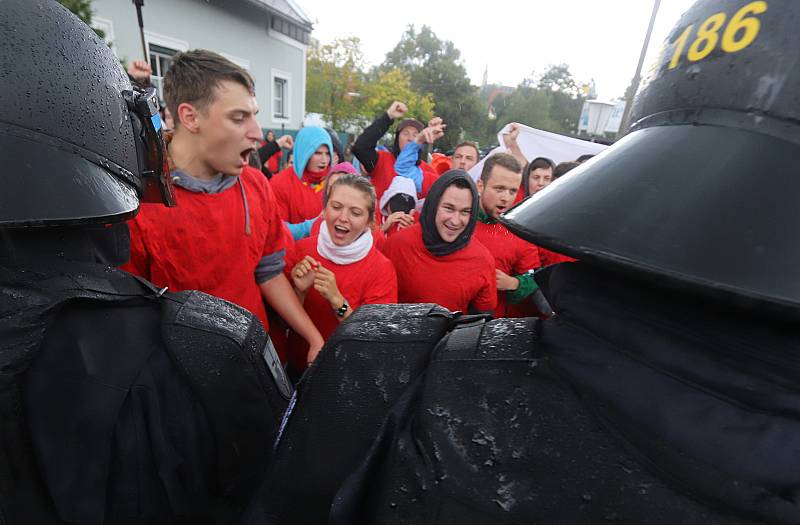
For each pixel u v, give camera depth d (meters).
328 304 1.86
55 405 0.63
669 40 0.54
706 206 0.41
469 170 4.14
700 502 0.39
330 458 0.60
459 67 31.95
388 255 2.17
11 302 0.59
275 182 3.14
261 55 10.67
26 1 0.68
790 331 0.38
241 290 1.49
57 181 0.62
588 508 0.42
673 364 0.41
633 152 0.49
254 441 0.80
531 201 0.54
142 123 0.83
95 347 0.66
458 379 0.52
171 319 0.73
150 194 0.93
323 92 18.94
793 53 0.42
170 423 0.70
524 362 0.50
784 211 0.39
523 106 32.50
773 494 0.36
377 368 0.61
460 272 2.01
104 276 0.71
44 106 0.63
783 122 0.42
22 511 0.62
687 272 0.38
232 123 1.27
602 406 0.44
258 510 0.66
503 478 0.45
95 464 0.64
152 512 0.70
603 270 0.48
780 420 0.38
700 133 0.45
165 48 8.03
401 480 0.49
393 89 20.69
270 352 0.87
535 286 2.39
